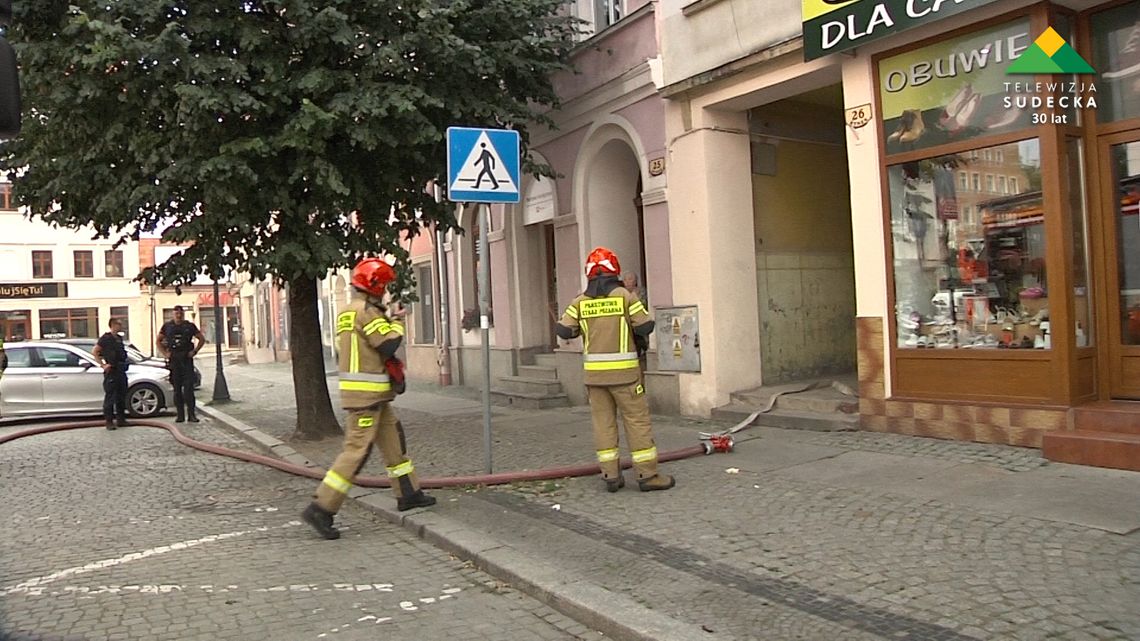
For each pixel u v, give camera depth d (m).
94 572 5.71
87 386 15.45
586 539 5.73
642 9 10.86
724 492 6.63
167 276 9.64
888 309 8.26
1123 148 7.11
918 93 7.95
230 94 8.27
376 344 6.35
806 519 5.75
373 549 6.10
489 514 6.52
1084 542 4.84
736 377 10.37
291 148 8.91
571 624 4.56
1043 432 6.98
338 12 8.51
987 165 7.52
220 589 5.26
